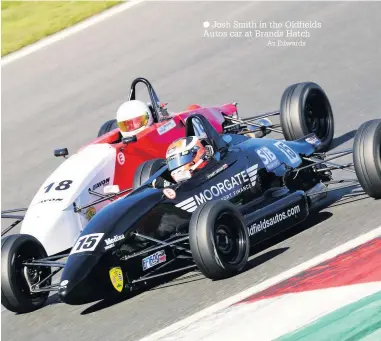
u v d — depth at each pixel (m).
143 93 71.62
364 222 36.09
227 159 37.97
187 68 73.50
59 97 76.25
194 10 86.56
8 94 80.06
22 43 89.69
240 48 74.38
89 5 95.69
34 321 35.28
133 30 85.69
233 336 27.62
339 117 54.88
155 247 33.94
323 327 26.59
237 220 33.66
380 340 25.11
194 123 37.97
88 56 82.88
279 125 49.78
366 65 63.22
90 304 35.47
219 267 32.50
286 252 34.94
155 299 33.47
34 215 41.50
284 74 66.38
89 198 42.69
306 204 37.62
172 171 36.69
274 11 80.50
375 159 37.44
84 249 33.16
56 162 63.56
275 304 29.33
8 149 68.75
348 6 76.75
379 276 29.28
